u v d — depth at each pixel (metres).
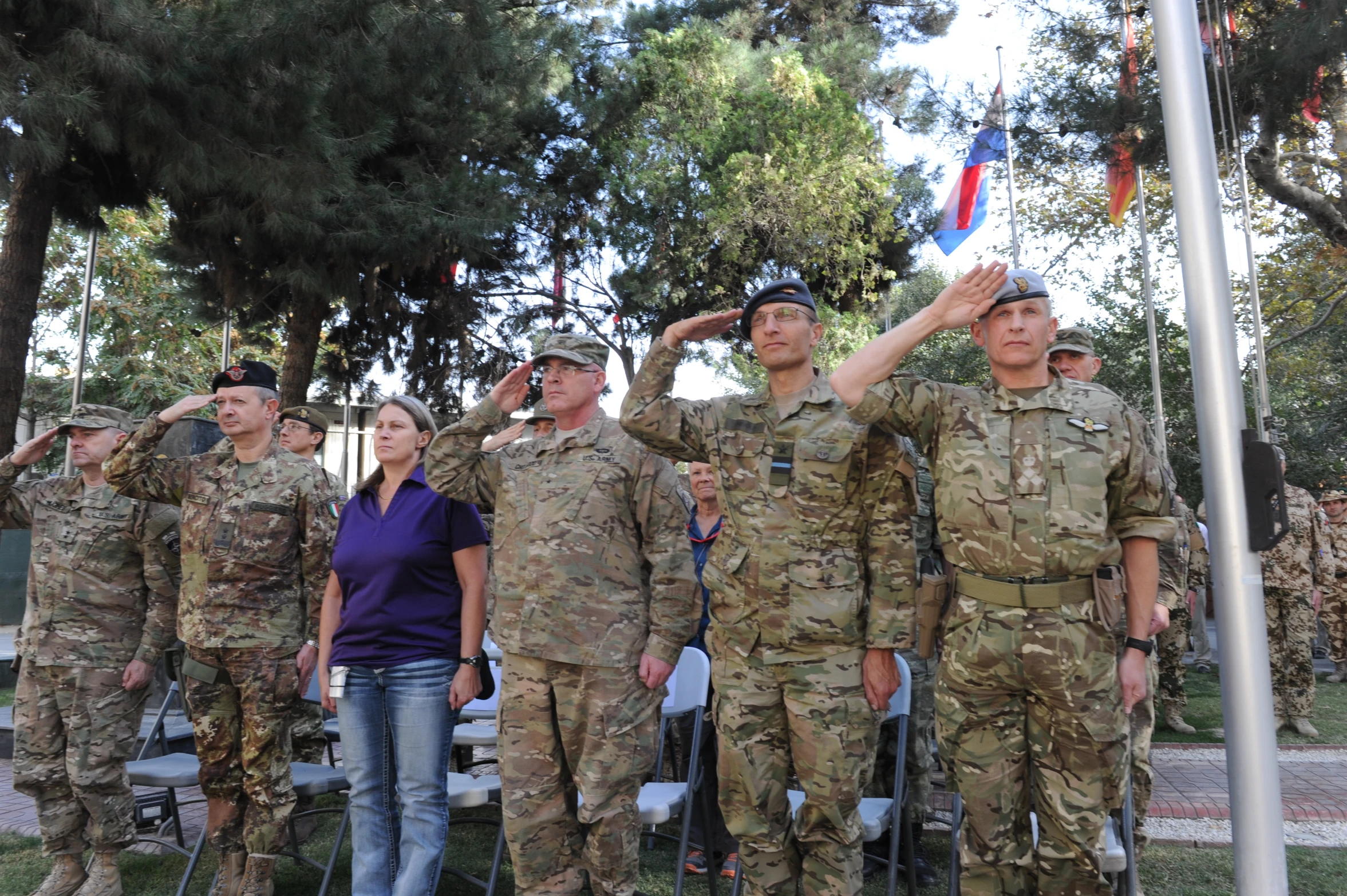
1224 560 3.13
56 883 4.22
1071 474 2.75
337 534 3.96
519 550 3.48
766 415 3.27
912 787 4.38
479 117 13.69
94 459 4.37
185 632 4.02
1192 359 3.28
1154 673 4.18
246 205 10.91
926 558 4.67
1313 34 8.23
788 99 17.94
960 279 2.81
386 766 3.65
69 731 4.15
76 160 10.09
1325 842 4.74
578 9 18.91
